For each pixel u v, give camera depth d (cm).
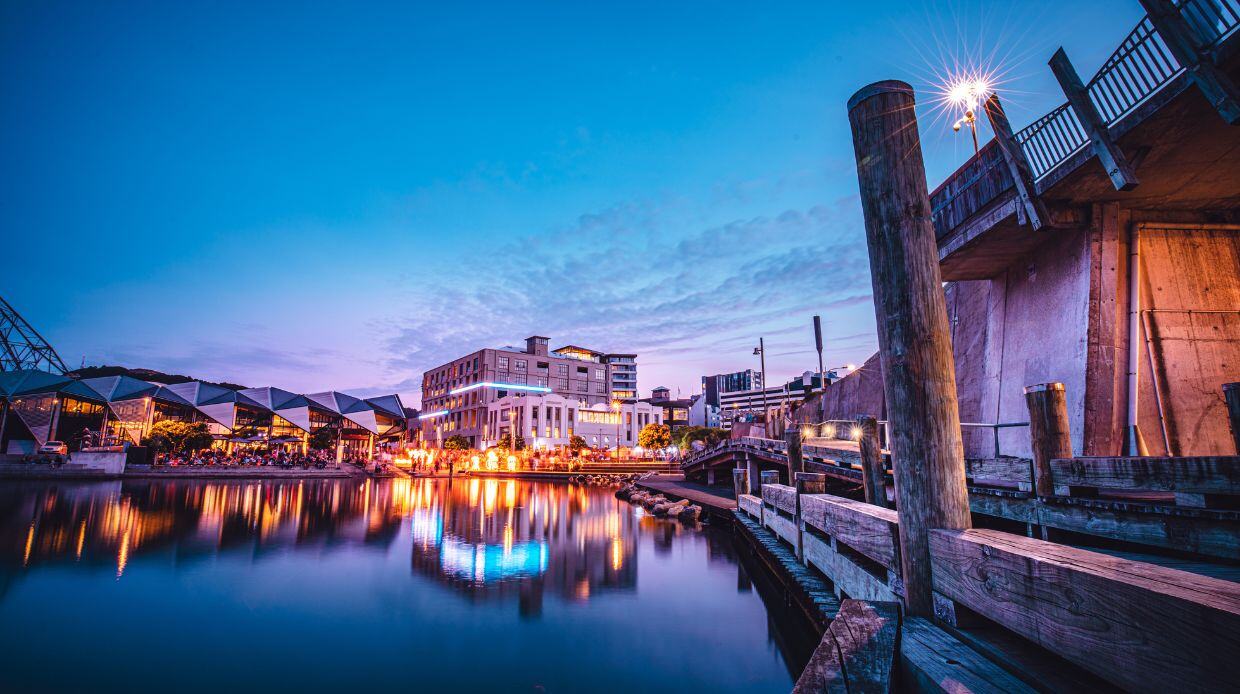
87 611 969
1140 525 519
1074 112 899
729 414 11831
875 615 440
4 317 7388
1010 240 1198
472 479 5700
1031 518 664
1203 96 740
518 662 784
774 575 1157
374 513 2489
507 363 10900
